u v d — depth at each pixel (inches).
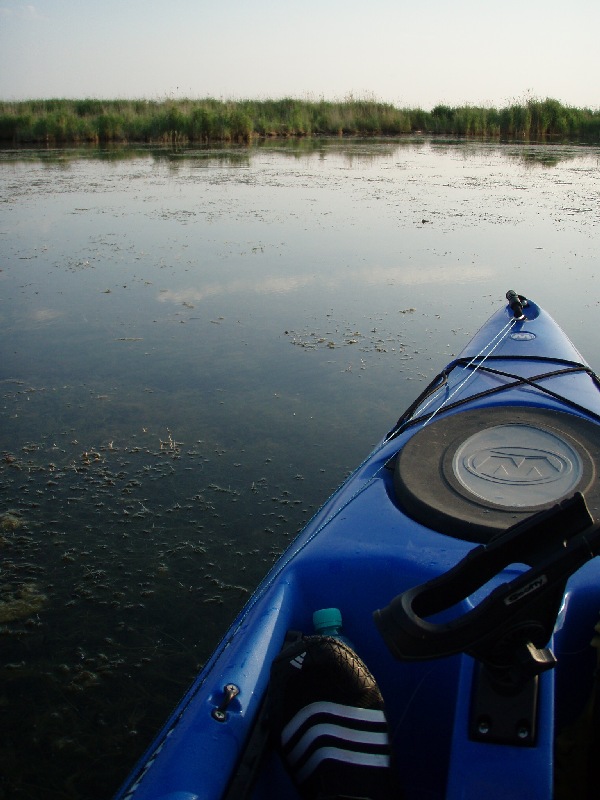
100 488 158.1
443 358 224.4
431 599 47.8
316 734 65.9
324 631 78.1
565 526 46.9
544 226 424.8
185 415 189.8
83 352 231.0
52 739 101.0
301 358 225.6
